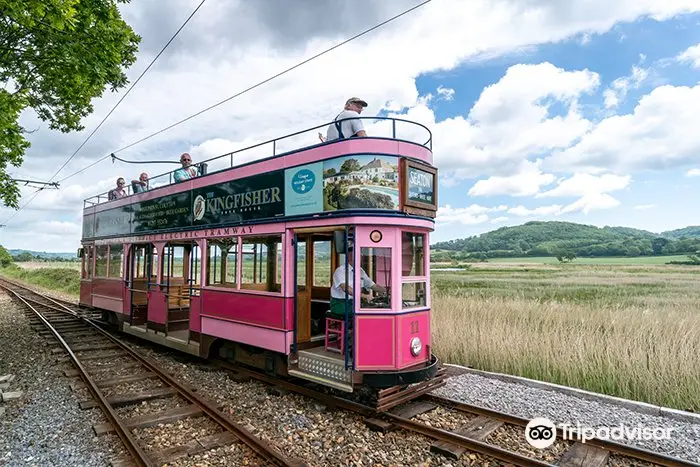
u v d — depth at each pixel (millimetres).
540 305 12148
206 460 4332
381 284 5566
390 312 5508
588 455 4438
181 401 6133
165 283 9414
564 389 6547
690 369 6426
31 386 6781
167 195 9453
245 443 4676
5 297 21500
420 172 5957
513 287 18719
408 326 5668
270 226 6660
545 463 4086
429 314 6109
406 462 4367
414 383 5562
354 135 5910
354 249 5508
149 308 9781
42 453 4469
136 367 7969
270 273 6758
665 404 6219
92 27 7906
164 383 6949
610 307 11953
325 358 5785
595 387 6855
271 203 6680
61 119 11078
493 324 9383
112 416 5180
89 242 13578
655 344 7410
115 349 9547
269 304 6590
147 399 6152
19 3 5973
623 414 5641
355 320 5445
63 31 7418
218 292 7695
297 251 6449
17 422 5316
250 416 5559
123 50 9180
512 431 5105
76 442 4730
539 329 9633
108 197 13086
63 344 9414
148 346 10070
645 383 6438
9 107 7910
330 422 5336
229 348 7848
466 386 6742
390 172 5594
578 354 7387
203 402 5727
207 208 8102
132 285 10539
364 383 5367
